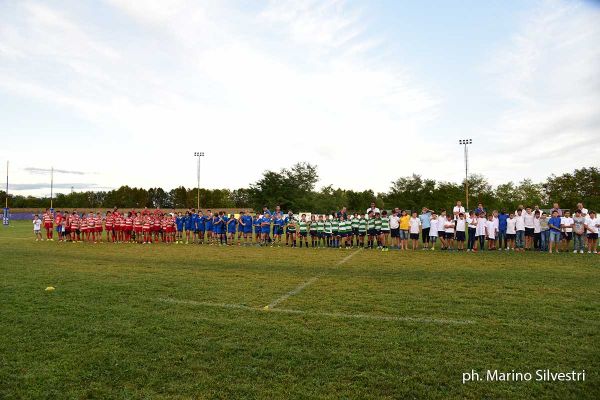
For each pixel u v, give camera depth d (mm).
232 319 7898
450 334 6922
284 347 6395
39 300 9375
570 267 13961
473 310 8406
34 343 6582
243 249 21391
